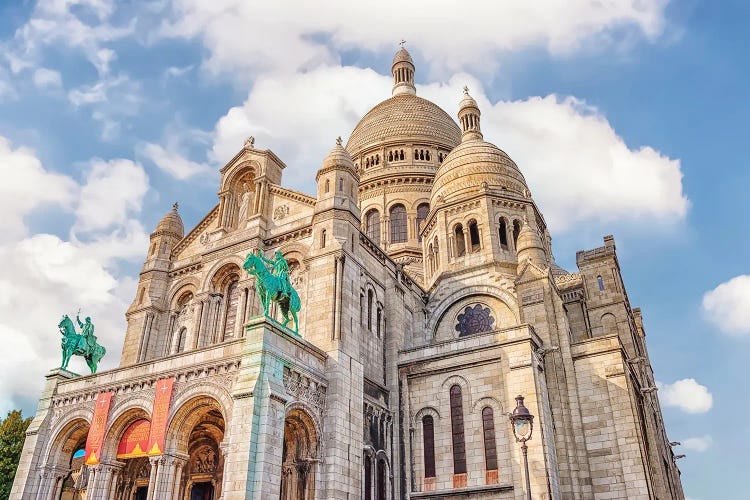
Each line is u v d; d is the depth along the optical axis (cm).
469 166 6159
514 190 6022
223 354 3509
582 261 5575
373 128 8556
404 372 4491
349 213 4462
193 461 4112
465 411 4119
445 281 5544
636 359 4688
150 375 3750
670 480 5488
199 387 3506
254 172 5259
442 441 4125
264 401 3148
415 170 7706
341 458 3578
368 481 3878
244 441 3027
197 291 5003
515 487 3666
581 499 3872
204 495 4034
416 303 5412
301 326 4175
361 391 3978
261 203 4975
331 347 3878
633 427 3962
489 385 4094
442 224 5878
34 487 3897
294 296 3756
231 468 3003
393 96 9494
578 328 5509
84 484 4953
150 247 5534
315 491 3406
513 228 5709
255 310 4509
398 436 4275
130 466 4094
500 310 5141
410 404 4369
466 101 7238
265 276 3531
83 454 4294
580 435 4069
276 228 4828
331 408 3678
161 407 3559
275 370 3316
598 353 4291
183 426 3553
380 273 4869
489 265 5381
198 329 4753
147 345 5000
